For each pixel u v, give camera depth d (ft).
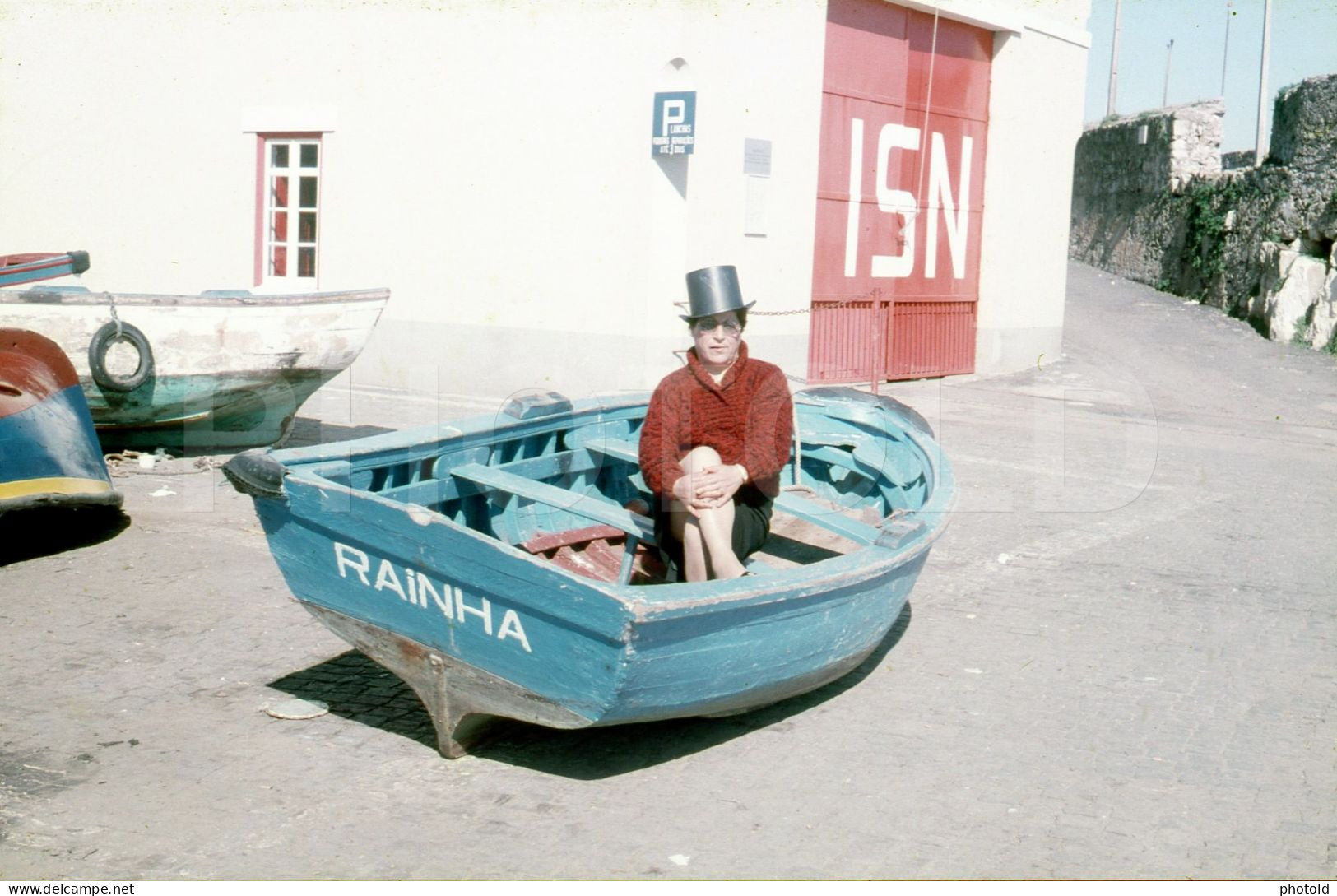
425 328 43.62
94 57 47.19
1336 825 13.97
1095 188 90.94
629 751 15.75
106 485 23.93
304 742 15.70
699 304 16.67
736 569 16.15
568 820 13.78
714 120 40.42
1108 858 13.05
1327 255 61.72
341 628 15.57
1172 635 20.74
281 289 46.03
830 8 44.32
